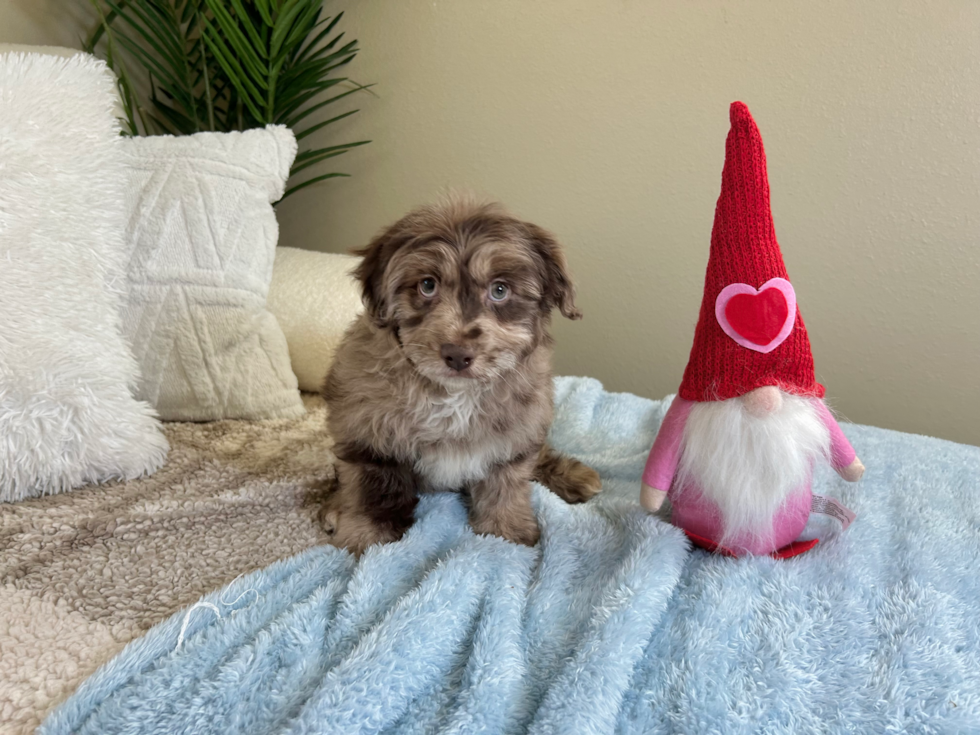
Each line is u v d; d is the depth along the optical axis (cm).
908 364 209
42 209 146
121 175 175
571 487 169
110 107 169
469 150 252
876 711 99
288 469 167
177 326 181
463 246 130
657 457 136
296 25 237
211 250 182
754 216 121
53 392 144
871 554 136
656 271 235
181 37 256
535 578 131
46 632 109
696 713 98
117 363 158
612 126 227
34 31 234
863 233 205
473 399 137
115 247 167
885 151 196
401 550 132
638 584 120
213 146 188
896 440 181
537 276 138
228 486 158
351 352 147
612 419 205
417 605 114
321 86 254
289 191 263
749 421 121
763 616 117
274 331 193
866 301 210
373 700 96
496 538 141
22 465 142
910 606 119
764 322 118
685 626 115
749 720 96
